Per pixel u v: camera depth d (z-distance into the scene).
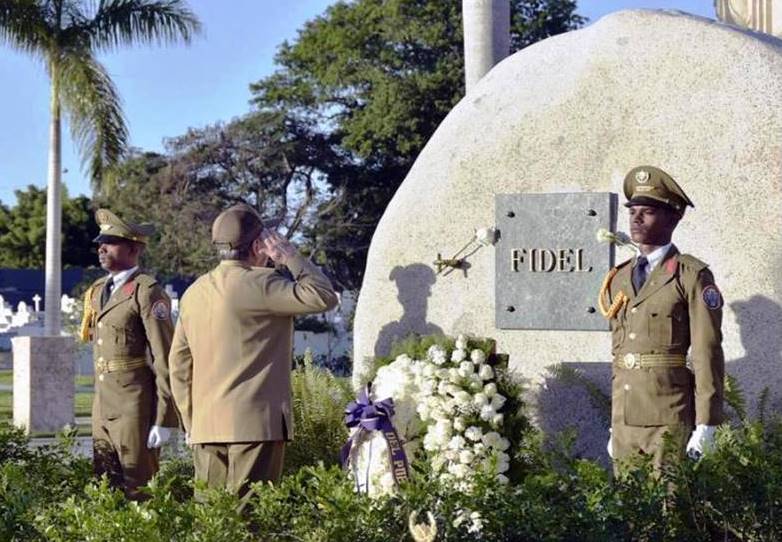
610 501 4.98
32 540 5.42
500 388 6.97
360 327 7.89
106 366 7.47
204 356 6.11
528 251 7.43
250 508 5.72
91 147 20.23
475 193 7.59
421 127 40.97
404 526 4.98
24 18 19.38
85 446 13.98
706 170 7.09
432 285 7.67
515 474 6.82
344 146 41.78
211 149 42.97
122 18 19.66
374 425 6.39
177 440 8.05
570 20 41.84
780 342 6.80
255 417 5.97
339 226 42.69
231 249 6.20
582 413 7.26
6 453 7.15
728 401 6.48
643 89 7.30
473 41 10.21
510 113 7.59
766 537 5.17
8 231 61.78
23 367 17.34
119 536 4.84
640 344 6.11
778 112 7.02
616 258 7.25
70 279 57.38
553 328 7.36
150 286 7.45
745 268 6.93
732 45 7.21
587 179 7.36
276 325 6.10
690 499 5.18
